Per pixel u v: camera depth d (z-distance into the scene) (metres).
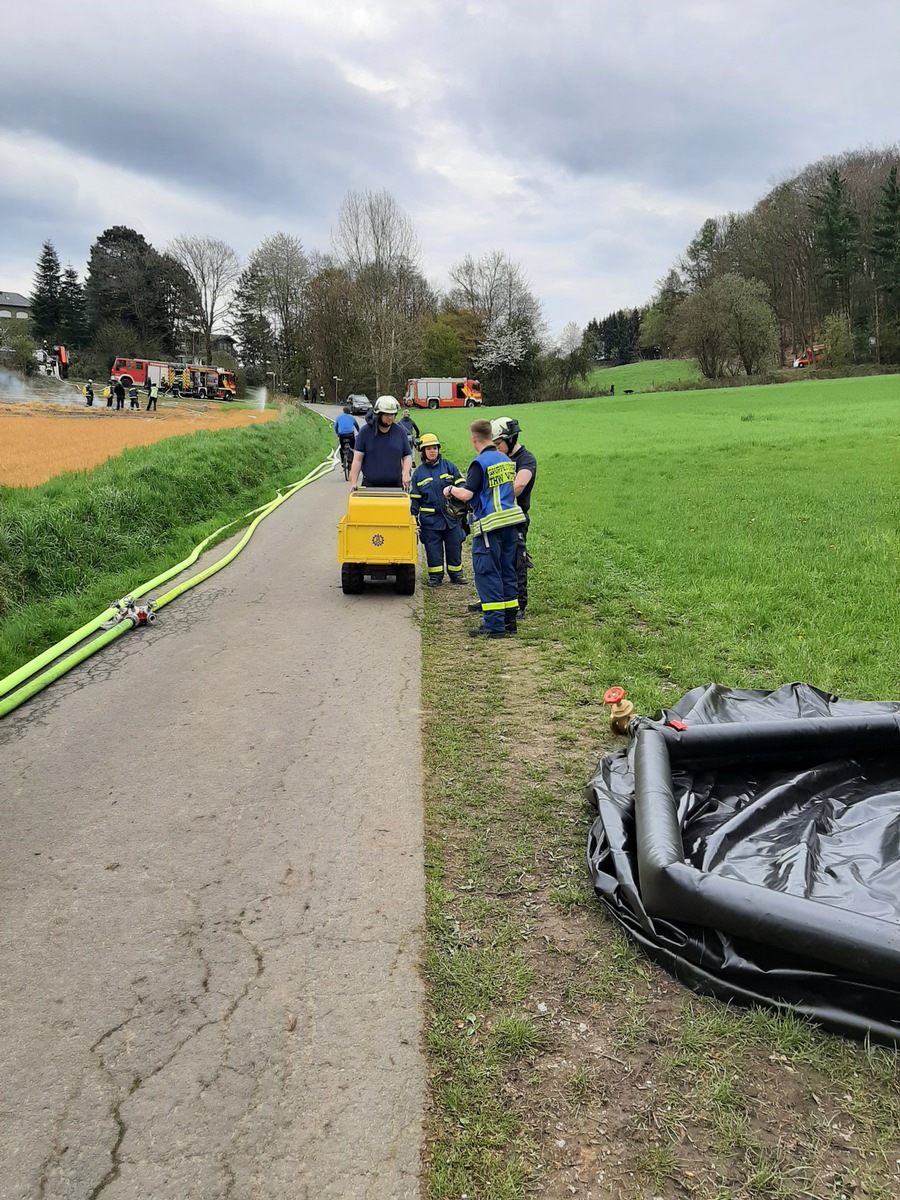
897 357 76.19
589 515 13.19
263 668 6.61
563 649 6.86
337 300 84.94
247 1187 2.26
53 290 90.50
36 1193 2.25
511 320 83.44
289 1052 2.70
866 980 2.58
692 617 7.38
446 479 9.53
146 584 9.46
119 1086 2.59
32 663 6.72
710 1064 2.57
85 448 19.47
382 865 3.74
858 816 3.49
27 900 3.57
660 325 102.56
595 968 3.02
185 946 3.24
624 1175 2.25
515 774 4.59
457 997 2.92
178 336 93.81
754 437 25.86
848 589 7.85
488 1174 2.26
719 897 2.79
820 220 80.62
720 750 3.90
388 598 8.95
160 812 4.30
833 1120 2.38
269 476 20.98
